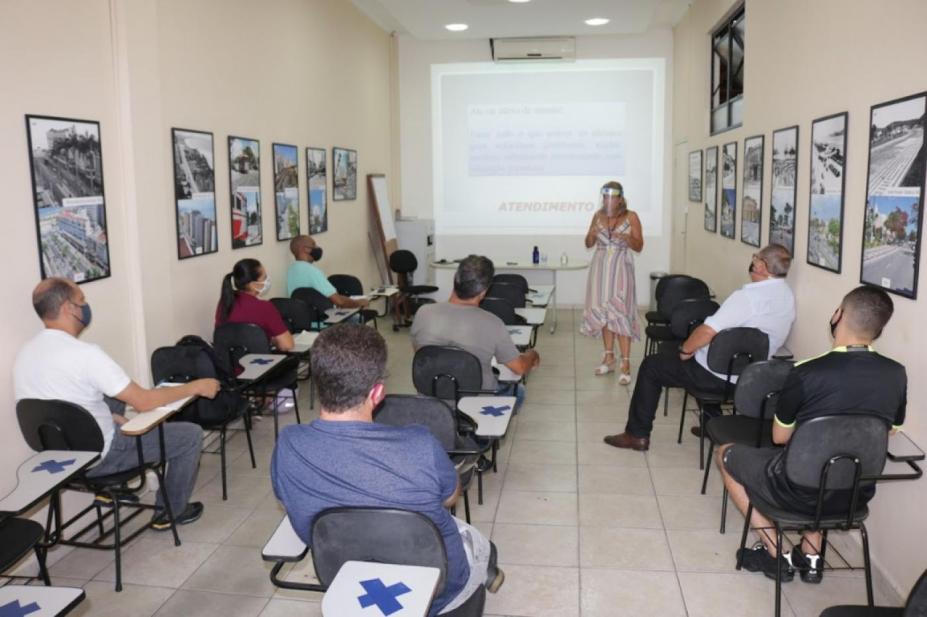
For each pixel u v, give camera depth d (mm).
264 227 5184
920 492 2492
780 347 3936
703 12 6770
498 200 8930
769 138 4547
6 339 2754
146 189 3545
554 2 6414
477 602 1865
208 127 4336
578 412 4891
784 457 2369
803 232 3865
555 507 3465
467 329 3338
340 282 6379
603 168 8703
